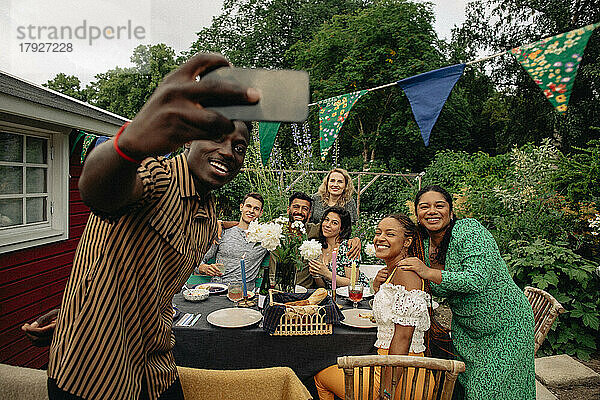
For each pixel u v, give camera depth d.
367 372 2.09
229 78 0.42
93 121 3.84
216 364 2.39
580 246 5.02
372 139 16.80
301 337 2.36
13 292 3.26
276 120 0.43
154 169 0.94
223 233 3.77
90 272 0.97
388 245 2.20
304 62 18.19
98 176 0.57
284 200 6.82
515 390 2.07
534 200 5.49
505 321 2.06
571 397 3.53
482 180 7.89
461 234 2.06
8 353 3.20
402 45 15.69
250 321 2.48
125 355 1.01
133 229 0.97
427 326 2.03
